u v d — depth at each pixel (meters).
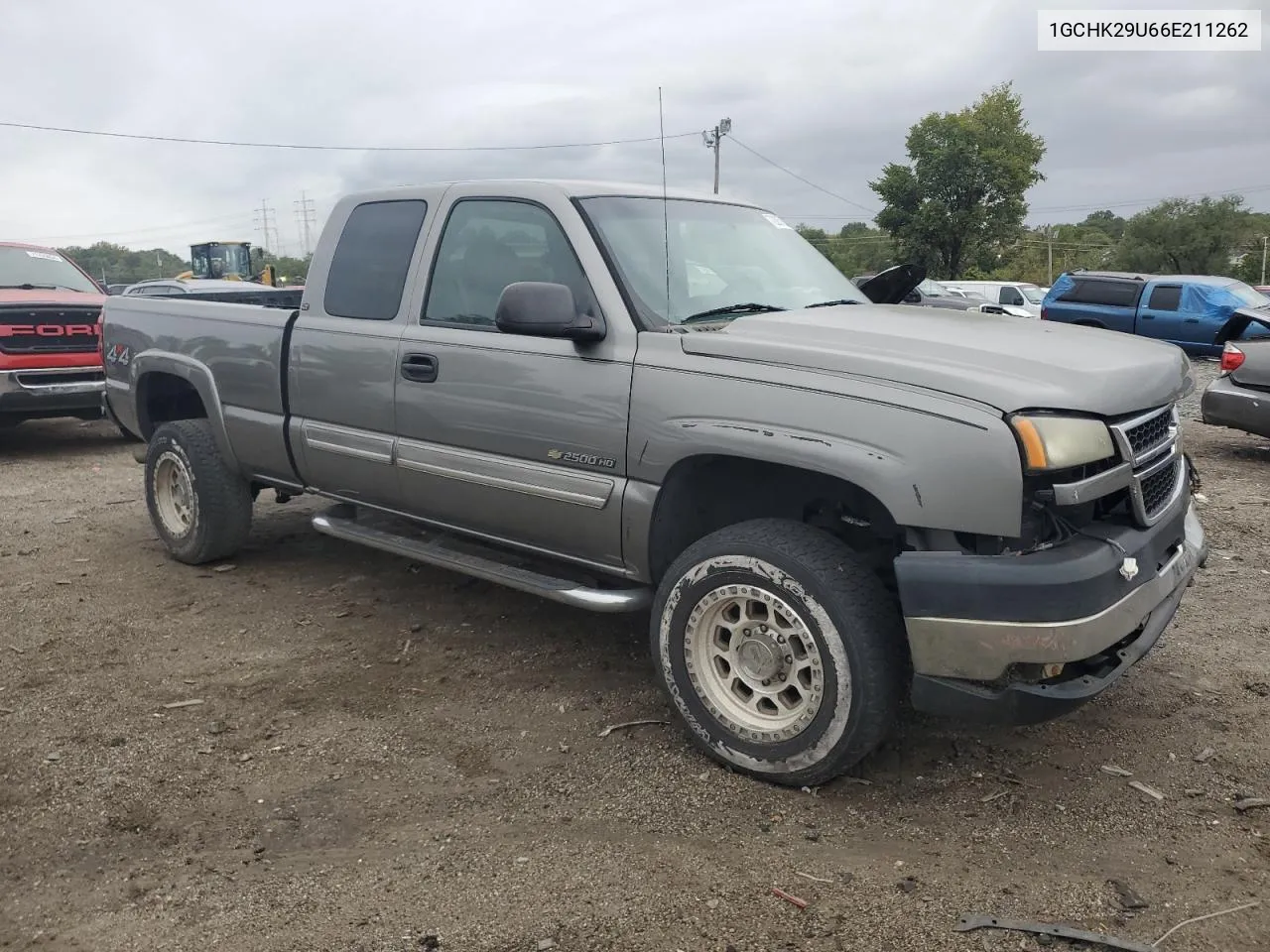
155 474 5.66
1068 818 3.06
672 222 4.06
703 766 3.39
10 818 3.09
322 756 3.48
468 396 3.95
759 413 3.15
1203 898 2.64
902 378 2.96
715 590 3.26
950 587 2.84
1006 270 70.31
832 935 2.50
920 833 2.98
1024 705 2.87
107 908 2.66
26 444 10.40
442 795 3.22
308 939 2.52
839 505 3.54
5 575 5.53
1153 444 3.29
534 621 4.80
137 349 5.71
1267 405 8.31
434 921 2.58
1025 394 2.81
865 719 3.01
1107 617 2.85
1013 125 45.72
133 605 5.04
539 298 3.38
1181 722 3.67
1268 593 5.07
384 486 4.43
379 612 4.93
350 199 4.66
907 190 46.97
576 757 3.47
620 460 3.51
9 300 9.13
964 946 2.46
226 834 3.00
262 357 4.88
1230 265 59.75
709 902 2.64
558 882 2.74
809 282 4.30
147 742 3.58
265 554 5.89
